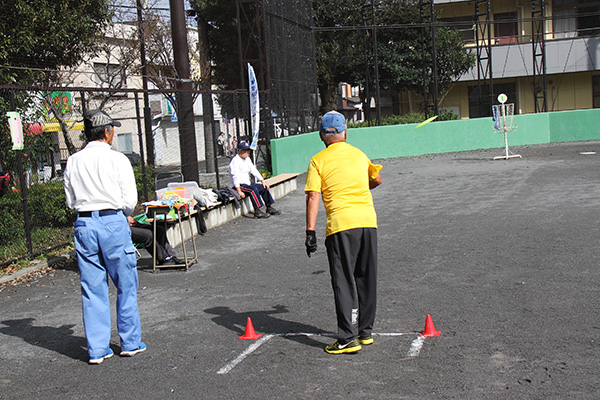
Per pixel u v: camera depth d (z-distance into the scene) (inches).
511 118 808.9
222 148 1253.7
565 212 401.7
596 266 265.6
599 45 1215.6
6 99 354.9
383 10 1195.3
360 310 186.9
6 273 302.7
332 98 1256.8
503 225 372.8
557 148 924.6
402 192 556.1
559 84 1288.1
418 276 269.0
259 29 695.7
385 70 1224.8
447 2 1234.0
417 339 189.6
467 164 772.6
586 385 149.6
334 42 1202.0
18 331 222.7
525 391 148.0
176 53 477.1
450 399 146.0
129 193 185.6
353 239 179.6
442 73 1234.6
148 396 159.2
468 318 207.5
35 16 490.0
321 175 184.7
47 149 392.2
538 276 255.8
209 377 169.3
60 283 289.3
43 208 375.2
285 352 185.6
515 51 1243.2
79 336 214.7
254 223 443.5
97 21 605.0
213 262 324.8
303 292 255.0
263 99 685.3
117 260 185.0
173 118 1327.5
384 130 963.3
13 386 171.2
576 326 192.7
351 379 161.6
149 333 213.3
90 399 159.6
